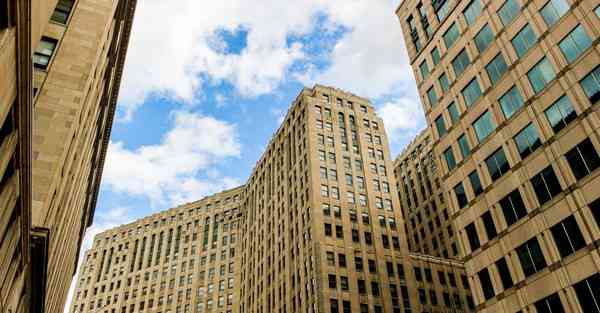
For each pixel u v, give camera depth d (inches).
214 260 4808.1
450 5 1835.6
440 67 1830.7
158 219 5570.9
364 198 3267.7
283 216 3526.1
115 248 5575.8
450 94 1742.1
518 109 1414.9
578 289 1114.7
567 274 1149.1
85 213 2856.8
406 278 2967.5
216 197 5369.1
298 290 2923.2
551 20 1363.2
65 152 1238.3
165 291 4815.5
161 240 5359.3
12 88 600.1
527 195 1317.7
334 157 3395.7
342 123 3668.8
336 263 2800.2
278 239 3496.6
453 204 1615.4
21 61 608.4
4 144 650.8
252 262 3924.7
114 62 2060.8
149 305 4783.5
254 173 4525.1
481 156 1523.1
